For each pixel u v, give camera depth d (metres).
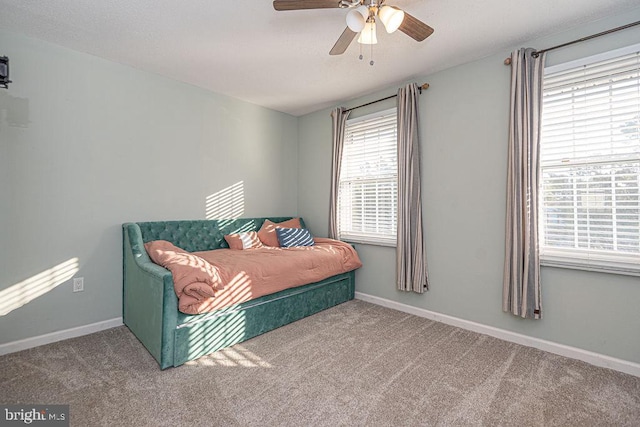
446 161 2.86
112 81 2.71
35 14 2.04
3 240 2.21
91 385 1.81
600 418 1.56
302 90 3.40
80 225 2.55
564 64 2.22
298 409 1.61
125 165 2.79
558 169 2.29
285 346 2.34
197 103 3.30
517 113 2.35
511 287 2.40
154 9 1.99
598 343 2.11
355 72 2.93
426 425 1.51
